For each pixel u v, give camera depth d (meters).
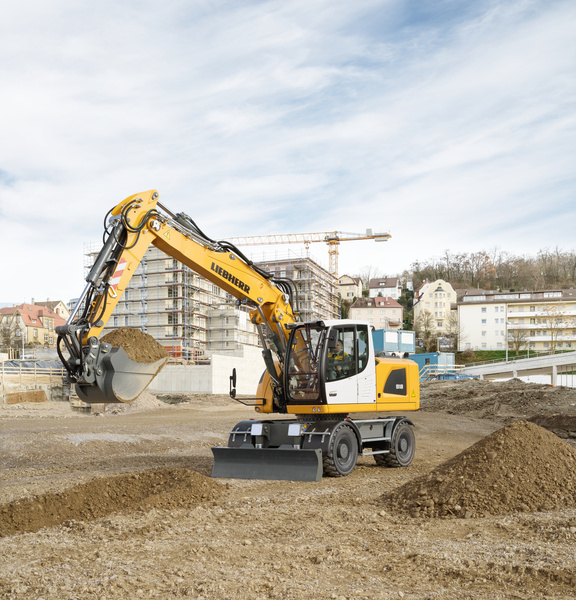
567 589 5.20
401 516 8.21
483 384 40.34
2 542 7.16
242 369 57.47
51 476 11.99
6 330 90.12
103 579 5.67
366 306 110.88
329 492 10.10
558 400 29.61
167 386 53.03
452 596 5.15
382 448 13.90
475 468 8.88
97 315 9.64
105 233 10.15
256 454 11.85
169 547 6.82
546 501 8.26
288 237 115.75
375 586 5.45
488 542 6.70
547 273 133.62
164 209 10.91
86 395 9.47
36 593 5.38
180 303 70.38
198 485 9.84
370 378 13.12
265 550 6.64
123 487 9.60
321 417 13.13
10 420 25.66
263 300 12.64
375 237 113.56
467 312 94.62
